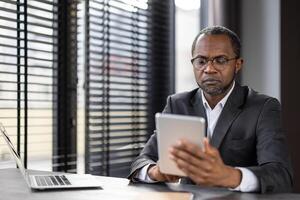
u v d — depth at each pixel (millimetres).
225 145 1656
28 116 2260
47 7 2375
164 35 3260
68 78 2480
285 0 2971
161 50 3238
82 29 2576
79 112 2570
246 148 1638
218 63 1627
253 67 3062
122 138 2873
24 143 2123
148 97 3123
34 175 1674
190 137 1167
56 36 2389
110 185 1479
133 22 2990
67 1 2455
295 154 2943
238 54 1674
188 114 1791
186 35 3260
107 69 2746
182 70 3297
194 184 1539
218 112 1727
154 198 1262
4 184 1519
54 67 2410
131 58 2961
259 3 3045
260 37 3041
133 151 2953
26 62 2141
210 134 1707
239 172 1321
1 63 2096
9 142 1671
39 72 2348
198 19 3174
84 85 2582
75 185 1440
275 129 1577
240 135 1647
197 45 1664
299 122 2996
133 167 1588
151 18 3137
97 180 1560
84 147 2578
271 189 1342
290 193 1341
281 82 2953
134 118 2994
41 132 2355
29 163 2287
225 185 1283
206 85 1650
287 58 2975
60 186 1420
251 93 1744
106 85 2762
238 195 1304
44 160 2379
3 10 2100
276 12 2982
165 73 3273
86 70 2600
